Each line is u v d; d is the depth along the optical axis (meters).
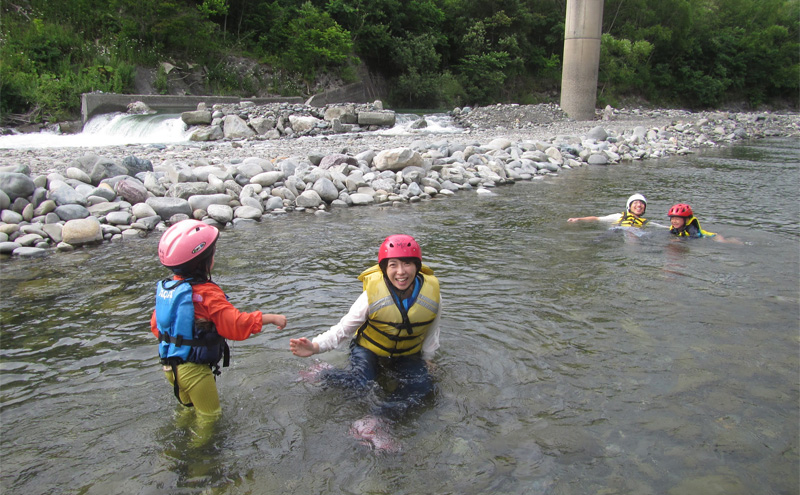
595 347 3.59
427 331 3.33
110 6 24.08
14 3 23.44
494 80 34.78
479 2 36.56
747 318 4.05
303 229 7.08
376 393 3.03
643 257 5.67
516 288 4.74
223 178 8.59
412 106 33.47
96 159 8.46
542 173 11.84
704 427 2.71
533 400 2.96
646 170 12.49
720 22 47.91
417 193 9.26
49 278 5.21
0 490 2.32
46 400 3.04
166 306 2.70
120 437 2.69
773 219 7.48
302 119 17.09
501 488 2.30
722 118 25.69
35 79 19.69
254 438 2.67
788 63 47.81
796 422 2.75
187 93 24.38
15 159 10.36
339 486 2.33
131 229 6.95
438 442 2.62
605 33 41.12
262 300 4.48
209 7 26.56
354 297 4.55
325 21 29.16
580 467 2.43
